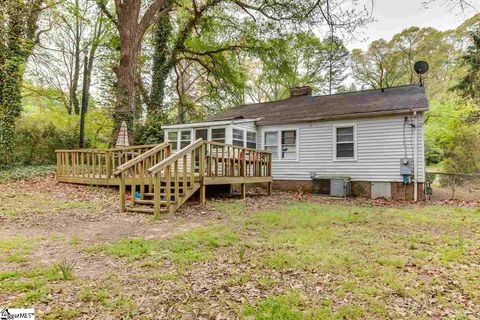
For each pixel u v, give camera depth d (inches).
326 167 502.6
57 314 103.0
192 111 977.5
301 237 202.5
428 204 380.2
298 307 111.1
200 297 117.4
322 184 496.4
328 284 131.5
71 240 191.3
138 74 816.3
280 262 154.3
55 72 607.5
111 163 437.7
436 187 637.9
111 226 233.0
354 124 478.3
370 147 464.8
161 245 181.0
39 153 631.8
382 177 453.7
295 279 136.2
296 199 423.8
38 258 157.9
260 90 1349.7
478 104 763.4
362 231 224.7
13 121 555.2
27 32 499.2
